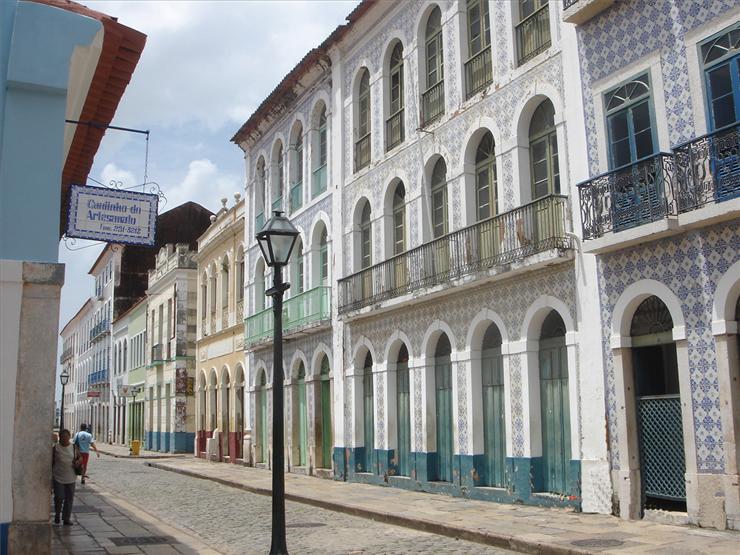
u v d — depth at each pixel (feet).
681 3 35.68
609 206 37.52
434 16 56.70
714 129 33.83
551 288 42.88
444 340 53.31
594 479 39.04
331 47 69.41
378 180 61.62
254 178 90.43
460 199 51.13
